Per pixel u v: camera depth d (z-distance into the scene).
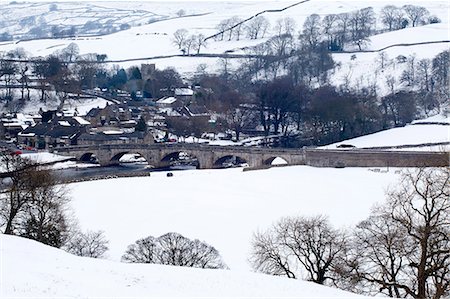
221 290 99.88
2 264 102.62
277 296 98.38
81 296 90.69
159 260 136.25
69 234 191.12
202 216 198.50
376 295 125.62
